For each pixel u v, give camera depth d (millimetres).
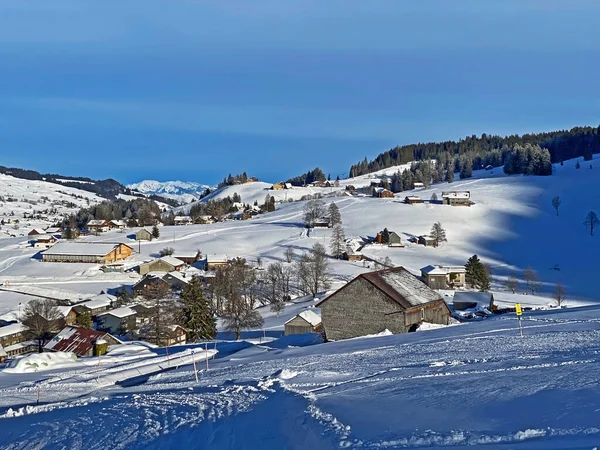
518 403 16953
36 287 109375
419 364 27156
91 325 78500
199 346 52188
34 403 30359
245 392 25562
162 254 136625
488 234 145750
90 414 24641
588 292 95938
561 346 27625
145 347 54250
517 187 194875
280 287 100000
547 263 120500
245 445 16438
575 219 155875
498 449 12953
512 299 86562
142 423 21484
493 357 26516
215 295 90438
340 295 49031
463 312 71375
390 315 46781
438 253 129250
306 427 17281
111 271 124750
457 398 18750
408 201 180750
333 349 37625
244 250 140125
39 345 73625
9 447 20250
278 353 40219
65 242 138750
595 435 12828
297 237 147625
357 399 20703
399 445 14359
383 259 121875
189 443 17672
